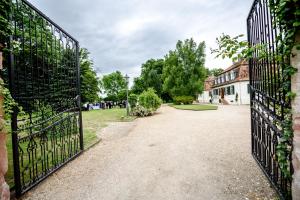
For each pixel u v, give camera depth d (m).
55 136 4.65
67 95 5.23
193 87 33.00
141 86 48.38
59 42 4.87
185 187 3.34
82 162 4.87
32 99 3.79
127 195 3.16
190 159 4.72
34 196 3.22
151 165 4.45
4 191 2.53
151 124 10.97
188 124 10.27
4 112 2.58
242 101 28.69
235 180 3.48
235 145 5.68
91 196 3.18
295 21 1.96
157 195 3.12
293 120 2.21
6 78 3.31
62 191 3.37
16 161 3.16
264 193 2.98
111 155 5.36
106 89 65.12
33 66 4.02
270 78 3.07
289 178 2.41
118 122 12.29
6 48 2.94
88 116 16.62
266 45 2.93
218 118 12.14
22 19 3.59
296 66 2.12
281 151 2.49
